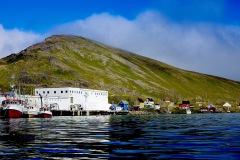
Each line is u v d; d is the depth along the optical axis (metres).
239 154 27.27
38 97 183.62
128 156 26.98
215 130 54.69
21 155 27.70
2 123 84.88
